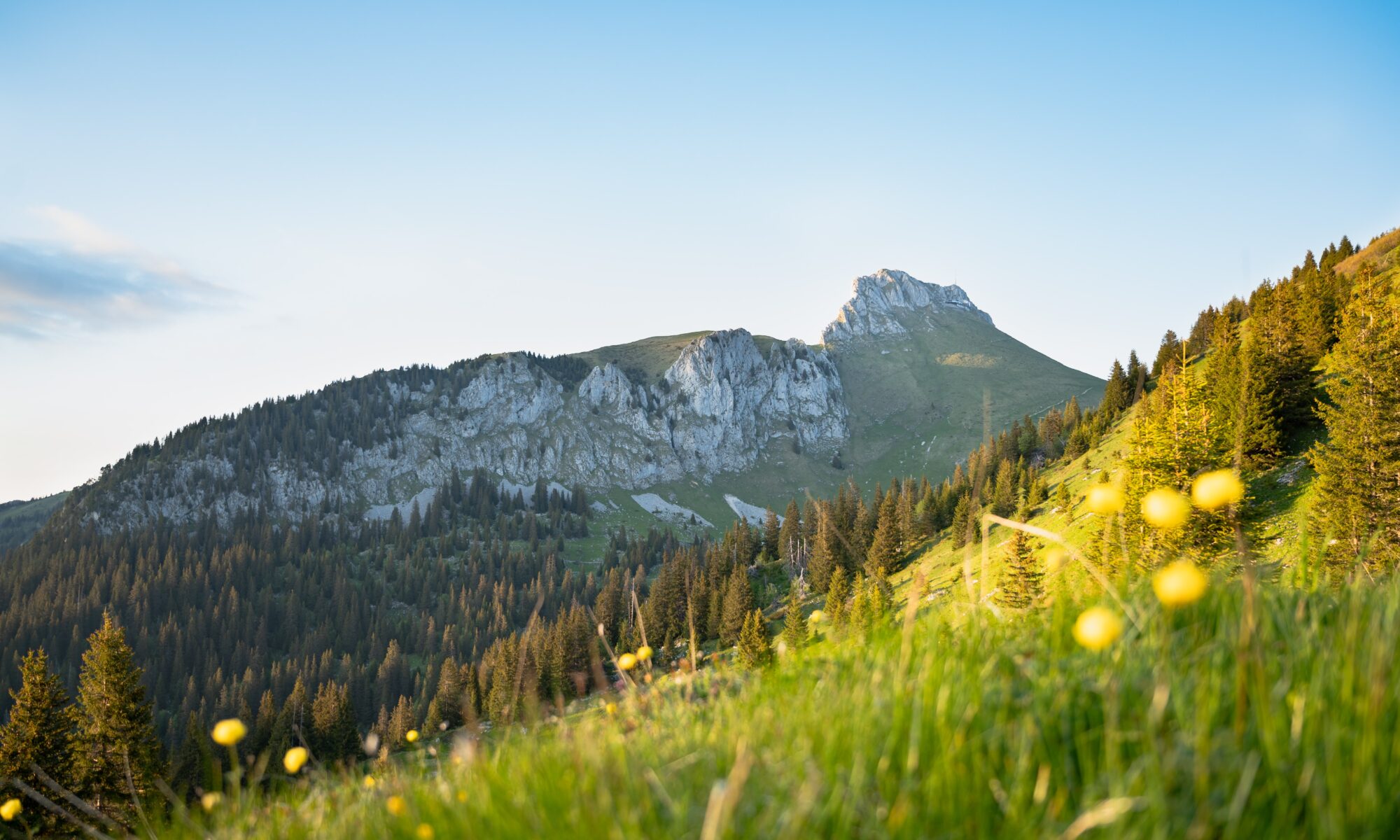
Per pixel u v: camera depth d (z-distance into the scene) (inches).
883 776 90.0
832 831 82.0
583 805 91.0
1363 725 83.2
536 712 161.3
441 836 102.6
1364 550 164.2
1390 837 71.3
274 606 7480.3
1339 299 2172.7
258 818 153.3
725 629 2974.9
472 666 1936.5
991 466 4217.5
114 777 1304.1
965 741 96.1
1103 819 68.9
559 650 2060.8
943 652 138.9
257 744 2143.2
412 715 2321.6
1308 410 1727.4
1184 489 1121.4
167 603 7317.9
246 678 5251.0
